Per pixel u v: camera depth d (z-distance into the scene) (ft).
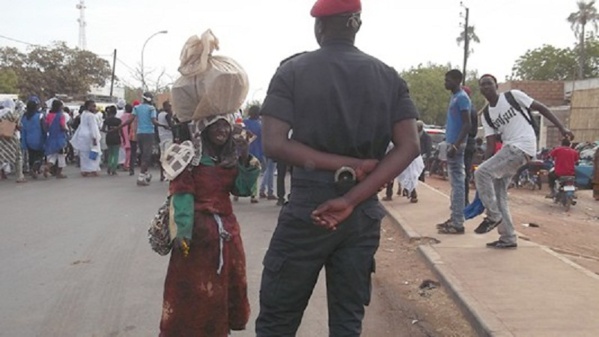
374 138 9.97
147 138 45.27
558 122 22.36
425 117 233.35
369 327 16.66
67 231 27.86
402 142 10.07
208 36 12.17
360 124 9.86
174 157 12.16
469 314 16.52
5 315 16.94
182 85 12.30
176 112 12.54
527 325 15.24
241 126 13.06
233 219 13.04
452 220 27.37
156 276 20.80
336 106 9.71
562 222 42.50
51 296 18.58
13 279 20.31
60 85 176.24
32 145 48.62
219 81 12.15
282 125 9.68
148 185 45.57
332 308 10.46
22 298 18.39
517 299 17.31
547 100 128.36
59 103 49.73
